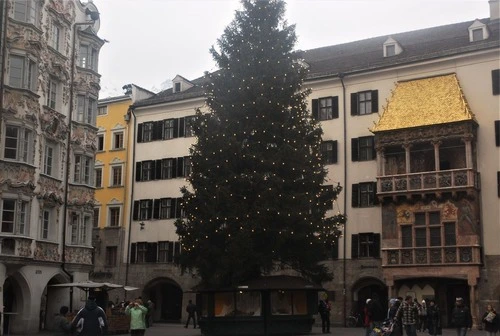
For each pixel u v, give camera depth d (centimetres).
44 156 3734
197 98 5491
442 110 4303
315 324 4606
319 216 3391
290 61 3666
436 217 4256
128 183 5734
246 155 3344
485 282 4097
